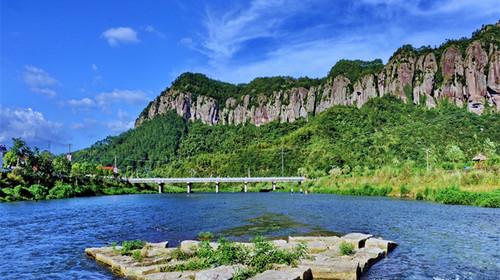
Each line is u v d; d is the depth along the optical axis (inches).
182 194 5698.8
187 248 1106.1
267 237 1416.1
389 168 4512.8
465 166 4195.4
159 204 3307.1
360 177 4739.2
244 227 1702.8
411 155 6476.4
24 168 4500.5
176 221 1961.1
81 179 5319.9
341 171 5802.2
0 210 2687.0
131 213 2440.9
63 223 1932.8
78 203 3430.1
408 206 2608.3
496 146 6501.0
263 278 777.6
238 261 931.3
